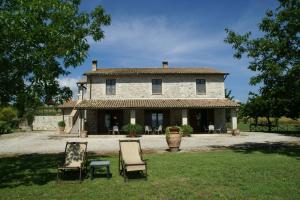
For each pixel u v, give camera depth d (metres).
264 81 16.39
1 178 10.33
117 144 22.00
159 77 31.28
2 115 42.34
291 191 7.88
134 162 10.35
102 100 30.70
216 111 32.25
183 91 31.31
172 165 12.04
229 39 16.89
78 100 36.44
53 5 10.29
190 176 9.95
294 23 15.19
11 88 10.86
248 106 36.09
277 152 15.88
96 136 28.38
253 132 34.53
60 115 45.75
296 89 15.80
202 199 7.38
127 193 8.04
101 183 9.30
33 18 9.45
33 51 10.28
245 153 15.66
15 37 9.48
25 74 10.70
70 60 11.46
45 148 19.86
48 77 10.68
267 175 9.84
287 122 49.22
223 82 31.73
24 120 43.31
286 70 15.47
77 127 34.31
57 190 8.53
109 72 30.94
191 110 32.19
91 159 14.24
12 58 10.20
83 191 8.37
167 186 8.70
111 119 31.70
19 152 17.97
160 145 20.86
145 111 31.66
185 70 32.81
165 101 30.47
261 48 16.02
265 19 16.36
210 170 10.85
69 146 10.88
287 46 15.67
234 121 29.98
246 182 8.96
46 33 9.95
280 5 16.08
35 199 7.64
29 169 12.00
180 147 19.45
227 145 20.38
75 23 11.93
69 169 9.92
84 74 30.56
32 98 10.85
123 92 31.05
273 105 32.50
